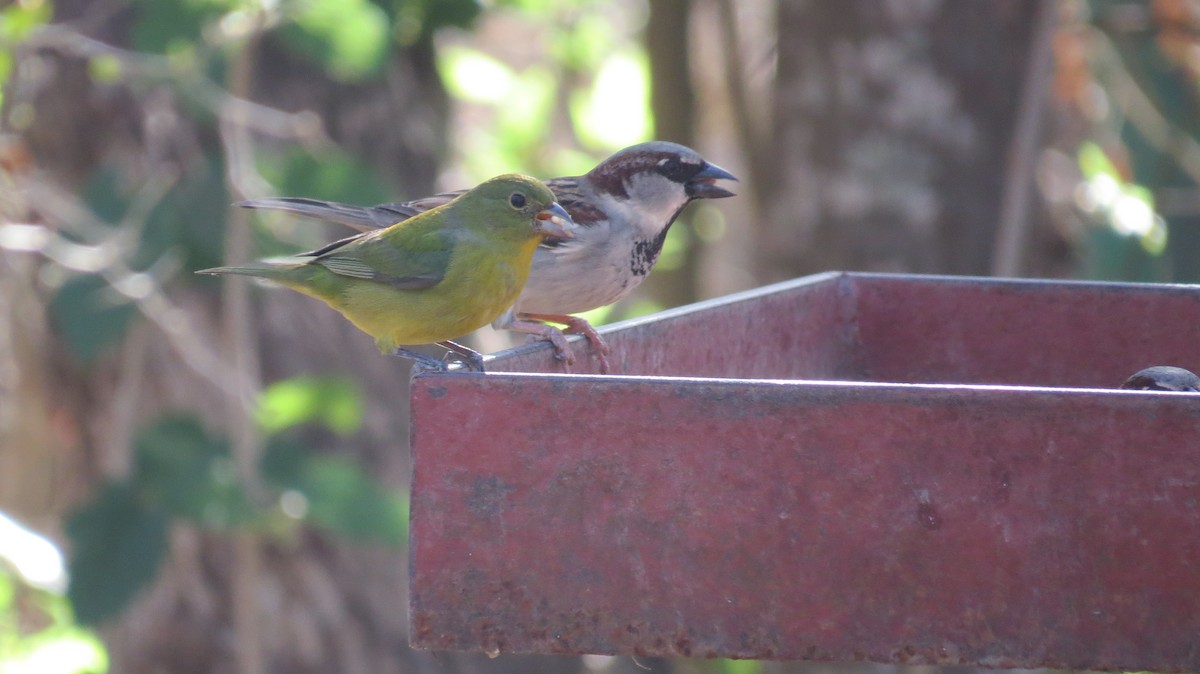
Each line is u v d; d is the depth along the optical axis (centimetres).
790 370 926
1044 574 581
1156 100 1533
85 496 1402
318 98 1377
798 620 595
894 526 588
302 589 1352
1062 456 577
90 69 1273
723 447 594
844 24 1448
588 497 602
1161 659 576
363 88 1406
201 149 1298
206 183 1209
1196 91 1531
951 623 587
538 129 2070
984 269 1449
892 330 948
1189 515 572
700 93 2003
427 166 1482
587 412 600
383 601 1398
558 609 605
